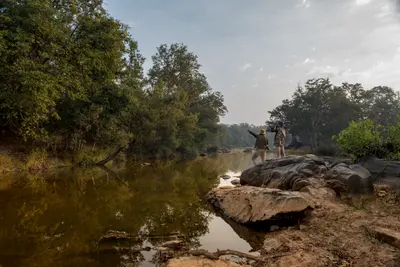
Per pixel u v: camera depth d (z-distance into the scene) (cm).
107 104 2319
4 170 1634
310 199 774
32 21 1483
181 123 4022
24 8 1497
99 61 1936
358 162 1009
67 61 1802
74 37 1919
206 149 5959
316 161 1084
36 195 1088
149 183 1540
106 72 2105
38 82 1404
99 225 739
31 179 1477
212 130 5678
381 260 448
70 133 2228
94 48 1952
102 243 607
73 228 704
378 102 6278
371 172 903
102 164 2320
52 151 2130
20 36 1418
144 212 898
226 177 1777
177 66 4850
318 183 894
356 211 688
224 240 653
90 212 870
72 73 1795
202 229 734
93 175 1750
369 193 813
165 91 4172
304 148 6456
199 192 1279
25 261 504
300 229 663
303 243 570
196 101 5325
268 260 508
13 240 608
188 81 5044
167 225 760
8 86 1482
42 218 783
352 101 6009
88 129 2239
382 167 895
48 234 654
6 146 1875
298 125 6400
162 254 548
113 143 2477
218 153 6675
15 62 1424
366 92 6097
